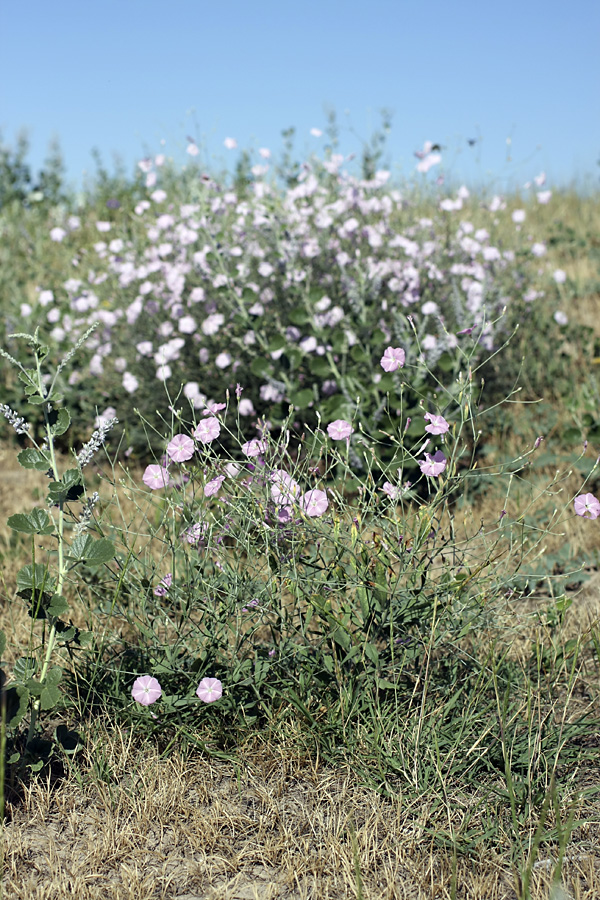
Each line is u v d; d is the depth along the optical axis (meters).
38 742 2.10
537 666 2.51
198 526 2.40
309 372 4.73
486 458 4.55
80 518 2.25
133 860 1.85
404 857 1.85
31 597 2.07
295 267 5.01
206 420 2.45
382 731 2.14
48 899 1.71
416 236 5.55
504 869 1.79
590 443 4.39
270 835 1.93
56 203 12.40
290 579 2.31
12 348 6.55
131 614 2.54
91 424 5.58
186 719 2.26
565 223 9.91
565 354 5.79
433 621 2.10
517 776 2.10
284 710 2.24
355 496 3.80
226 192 5.86
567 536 3.61
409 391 4.04
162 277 5.46
